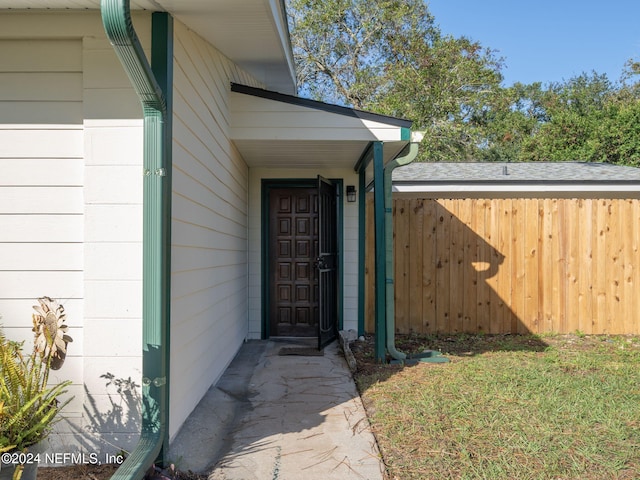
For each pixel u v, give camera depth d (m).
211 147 4.03
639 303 6.58
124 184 2.73
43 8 2.69
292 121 4.97
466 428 3.17
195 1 2.68
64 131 2.76
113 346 2.72
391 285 5.09
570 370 4.64
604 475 2.57
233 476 2.62
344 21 16.70
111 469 2.62
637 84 21.47
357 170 6.53
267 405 3.77
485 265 6.70
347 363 5.09
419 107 15.26
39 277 2.75
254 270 6.60
